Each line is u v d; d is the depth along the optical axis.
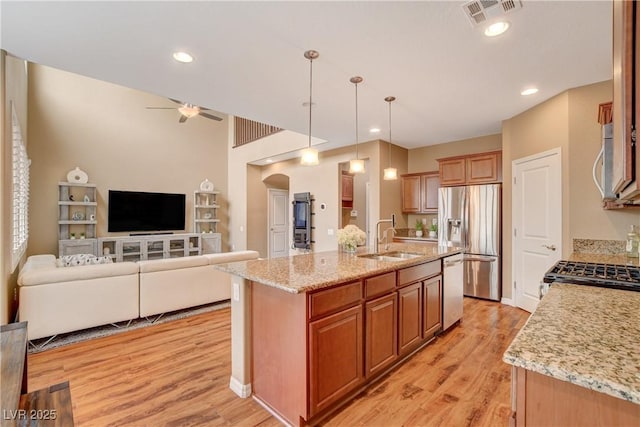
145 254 6.79
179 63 2.70
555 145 3.45
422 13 2.04
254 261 2.67
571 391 0.82
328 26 2.18
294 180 7.12
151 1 1.90
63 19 2.06
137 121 7.11
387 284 2.45
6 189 2.70
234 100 3.59
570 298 1.50
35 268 3.16
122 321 3.58
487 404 2.11
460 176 4.97
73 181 6.14
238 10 2.00
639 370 0.77
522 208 4.01
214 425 1.92
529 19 2.11
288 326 1.93
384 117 4.21
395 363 2.62
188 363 2.68
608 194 2.31
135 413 2.02
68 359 2.74
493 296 4.48
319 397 1.89
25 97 4.97
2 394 1.21
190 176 7.92
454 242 4.89
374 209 5.47
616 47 0.96
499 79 3.03
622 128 0.84
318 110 3.92
